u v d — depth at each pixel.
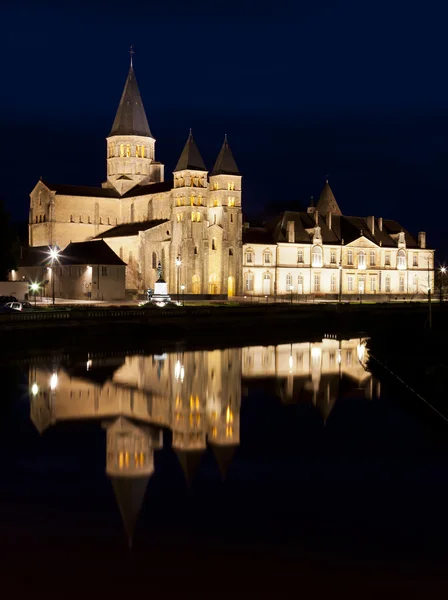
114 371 70.88
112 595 25.53
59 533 30.12
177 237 162.62
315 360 81.75
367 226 194.12
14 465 38.97
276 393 60.59
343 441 44.59
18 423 48.22
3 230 122.31
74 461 40.00
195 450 42.62
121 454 41.34
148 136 186.38
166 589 26.00
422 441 44.47
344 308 123.50
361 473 38.09
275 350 91.88
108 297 144.00
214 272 164.75
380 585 26.25
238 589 25.98
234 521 31.61
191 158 163.00
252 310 114.88
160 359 81.00
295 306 120.00
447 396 56.22
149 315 102.25
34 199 179.88
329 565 27.70
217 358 82.88
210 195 165.75
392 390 62.25
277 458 40.94
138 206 177.00
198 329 107.56
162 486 36.09
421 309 131.00
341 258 183.12
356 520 31.75
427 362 69.25
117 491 35.12
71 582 26.30
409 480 36.97
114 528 30.72
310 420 50.47
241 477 37.50
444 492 35.19
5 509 32.56
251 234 174.50
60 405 54.06
